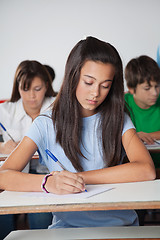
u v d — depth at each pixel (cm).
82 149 120
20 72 221
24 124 238
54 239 93
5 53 409
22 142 115
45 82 225
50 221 167
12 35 409
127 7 397
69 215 110
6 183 99
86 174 102
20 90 223
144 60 242
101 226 109
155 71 238
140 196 83
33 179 98
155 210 276
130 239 90
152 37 399
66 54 407
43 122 119
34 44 408
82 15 403
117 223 109
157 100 254
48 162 122
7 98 410
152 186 95
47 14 405
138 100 249
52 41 407
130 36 401
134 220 113
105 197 84
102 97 108
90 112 120
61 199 84
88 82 105
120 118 118
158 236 92
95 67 104
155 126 253
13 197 89
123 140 119
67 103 115
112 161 118
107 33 402
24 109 238
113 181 101
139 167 104
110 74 106
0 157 182
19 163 111
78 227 110
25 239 94
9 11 406
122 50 403
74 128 116
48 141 120
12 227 171
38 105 228
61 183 91
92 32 404
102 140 119
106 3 400
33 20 406
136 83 242
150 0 395
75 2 402
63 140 116
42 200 85
